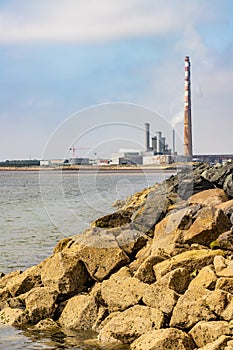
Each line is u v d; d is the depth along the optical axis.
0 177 124.44
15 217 41.31
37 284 18.31
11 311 17.00
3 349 14.77
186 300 14.62
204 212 18.72
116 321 14.91
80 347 14.71
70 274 17.53
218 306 14.09
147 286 15.92
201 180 25.05
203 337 13.41
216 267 15.66
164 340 13.41
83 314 16.12
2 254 27.03
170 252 17.80
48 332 15.89
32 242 30.11
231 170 25.00
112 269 17.69
